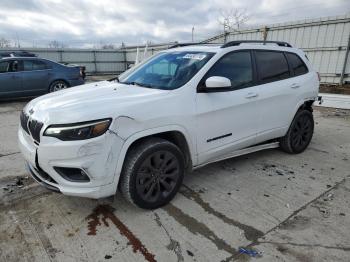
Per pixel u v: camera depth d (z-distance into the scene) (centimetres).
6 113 818
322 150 519
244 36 1500
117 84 383
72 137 260
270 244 266
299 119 480
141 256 251
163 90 328
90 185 273
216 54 365
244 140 396
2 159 462
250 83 396
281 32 1337
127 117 278
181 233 281
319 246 263
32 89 1009
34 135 282
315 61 1241
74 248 260
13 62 971
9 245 262
